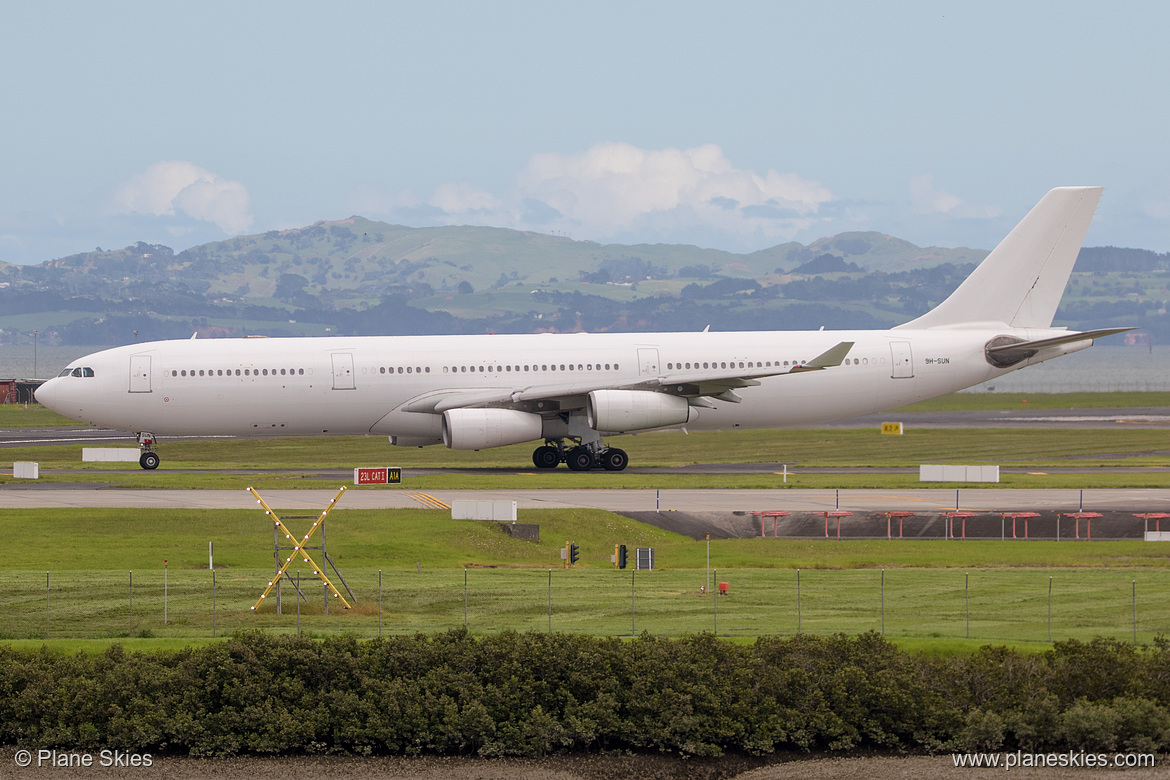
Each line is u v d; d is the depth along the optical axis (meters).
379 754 102.62
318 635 118.12
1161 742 100.00
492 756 101.81
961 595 138.50
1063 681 105.75
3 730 103.25
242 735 102.44
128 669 105.12
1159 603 134.00
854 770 98.81
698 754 101.62
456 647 108.19
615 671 106.56
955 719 102.94
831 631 121.19
